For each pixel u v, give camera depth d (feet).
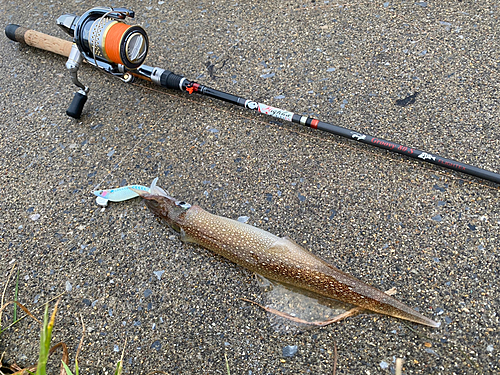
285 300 1.28
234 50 1.88
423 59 1.71
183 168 1.58
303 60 1.79
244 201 1.48
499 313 1.20
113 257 1.42
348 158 1.52
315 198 1.45
